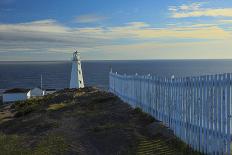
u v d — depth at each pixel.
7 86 152.25
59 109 23.89
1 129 21.34
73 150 12.66
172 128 13.73
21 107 32.41
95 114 18.88
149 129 14.05
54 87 138.38
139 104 19.38
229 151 9.69
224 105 9.88
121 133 13.77
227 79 9.74
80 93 32.81
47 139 14.38
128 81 22.27
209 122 10.73
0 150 13.40
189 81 12.09
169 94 14.14
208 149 10.78
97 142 13.31
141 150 11.94
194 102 11.70
